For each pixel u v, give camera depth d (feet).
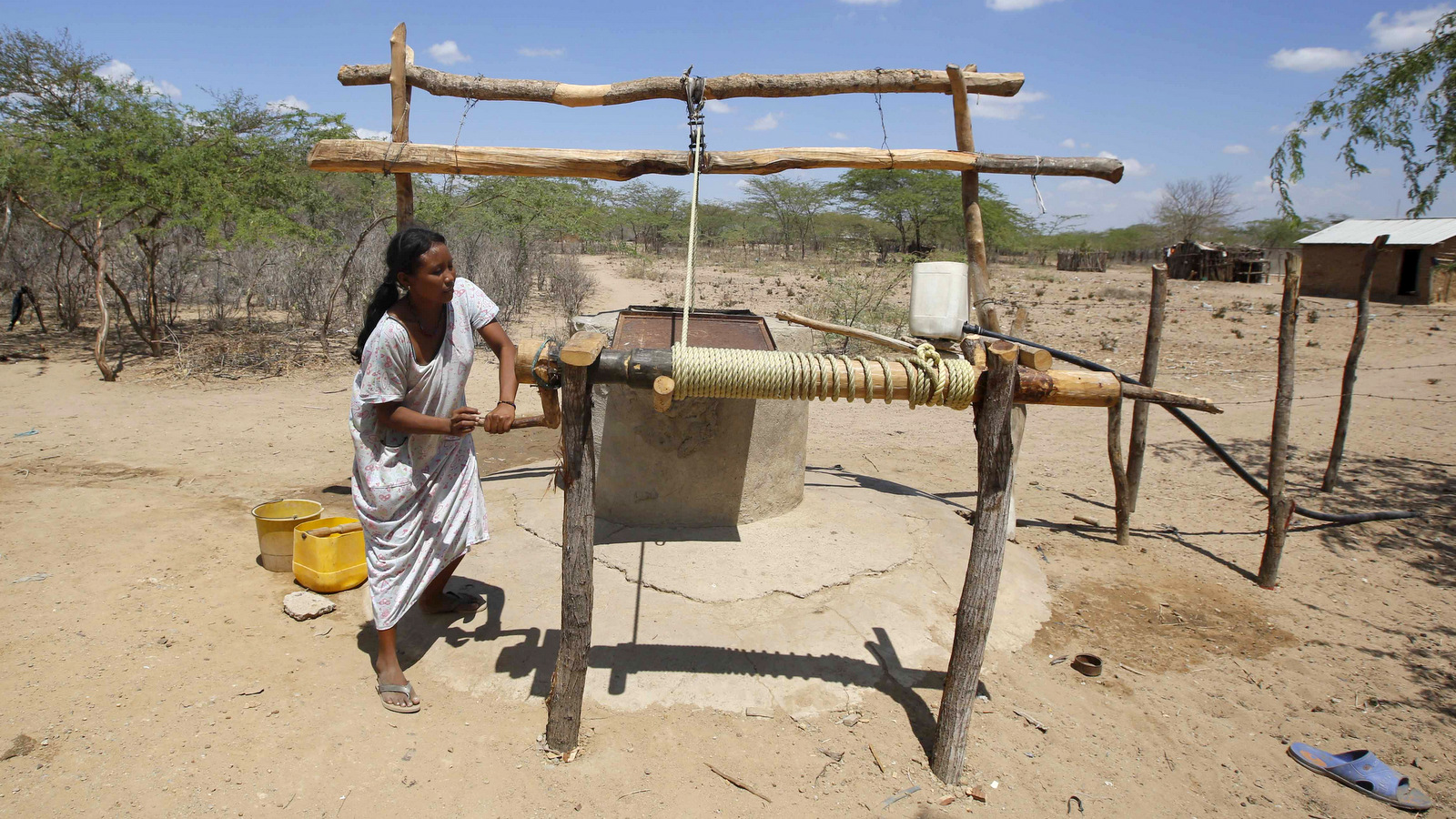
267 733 9.14
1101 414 29.32
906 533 14.43
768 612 11.57
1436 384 33.17
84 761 8.51
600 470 13.91
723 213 177.47
